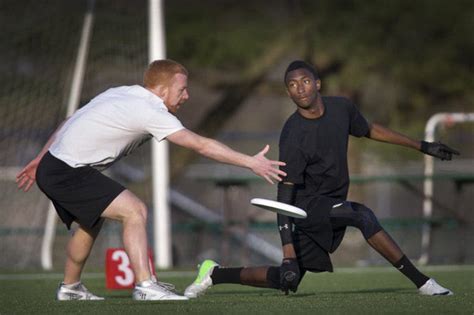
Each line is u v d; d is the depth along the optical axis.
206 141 20.23
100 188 20.98
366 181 47.38
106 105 21.11
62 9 60.00
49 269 44.22
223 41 73.06
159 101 21.17
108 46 57.22
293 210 20.11
